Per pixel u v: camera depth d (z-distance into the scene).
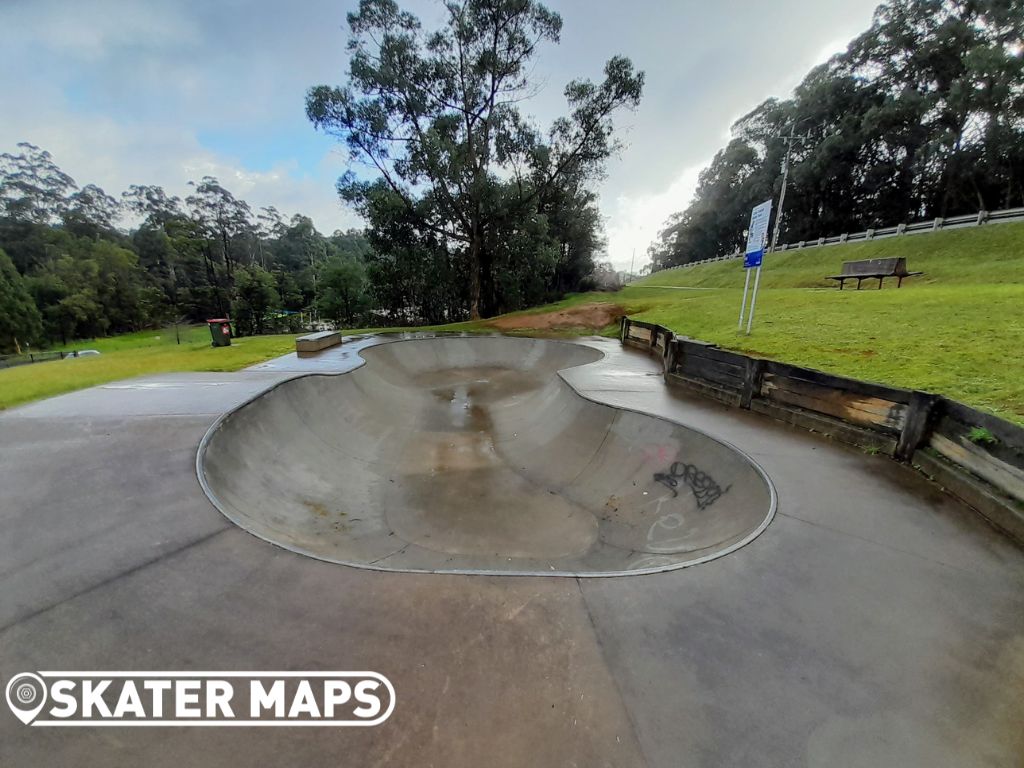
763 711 1.78
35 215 64.00
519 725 1.72
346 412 7.85
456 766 1.57
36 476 3.81
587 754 1.61
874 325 7.87
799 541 3.00
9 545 2.87
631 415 6.11
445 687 1.88
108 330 47.50
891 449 4.36
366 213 22.62
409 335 15.04
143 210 79.75
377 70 19.38
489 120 21.53
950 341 6.26
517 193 22.86
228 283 56.91
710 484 4.61
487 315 27.53
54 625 2.21
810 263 23.38
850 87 31.16
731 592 2.51
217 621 2.25
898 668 1.99
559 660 2.03
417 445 7.39
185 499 3.48
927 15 27.73
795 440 4.92
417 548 4.43
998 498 3.19
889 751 1.62
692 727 1.72
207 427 4.91
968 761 1.58
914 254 18.06
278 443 5.85
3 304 35.84
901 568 2.71
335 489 5.54
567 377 8.34
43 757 1.61
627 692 1.87
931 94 26.45
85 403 5.83
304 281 61.06
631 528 4.63
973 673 1.96
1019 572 2.66
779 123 37.56
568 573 2.65
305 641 2.13
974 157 26.00
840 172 31.06
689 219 51.62
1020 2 24.52
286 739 1.66
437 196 22.28
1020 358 5.23
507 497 5.57
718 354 6.76
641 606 2.40
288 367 9.04
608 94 20.91
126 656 2.03
